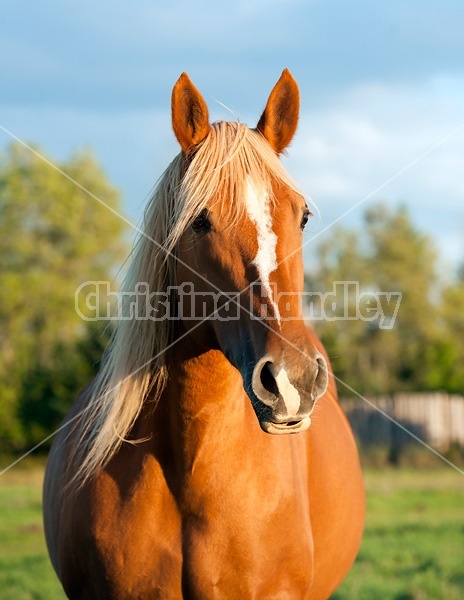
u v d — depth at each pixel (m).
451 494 22.00
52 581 11.67
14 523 17.08
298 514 5.03
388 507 19.77
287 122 5.05
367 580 11.67
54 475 5.68
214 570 4.74
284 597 4.98
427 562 12.95
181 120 4.86
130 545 4.82
